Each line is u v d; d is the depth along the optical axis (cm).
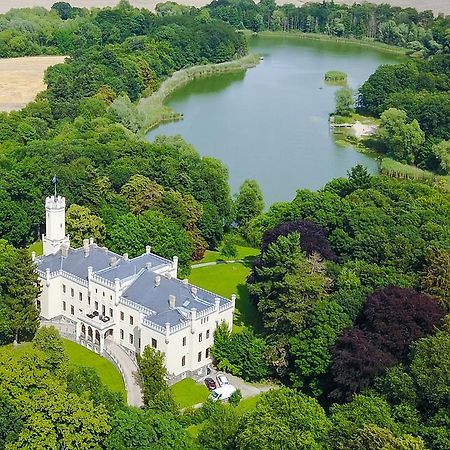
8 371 15412
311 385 19112
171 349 19388
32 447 14288
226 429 16025
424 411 16612
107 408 16038
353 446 14375
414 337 18212
